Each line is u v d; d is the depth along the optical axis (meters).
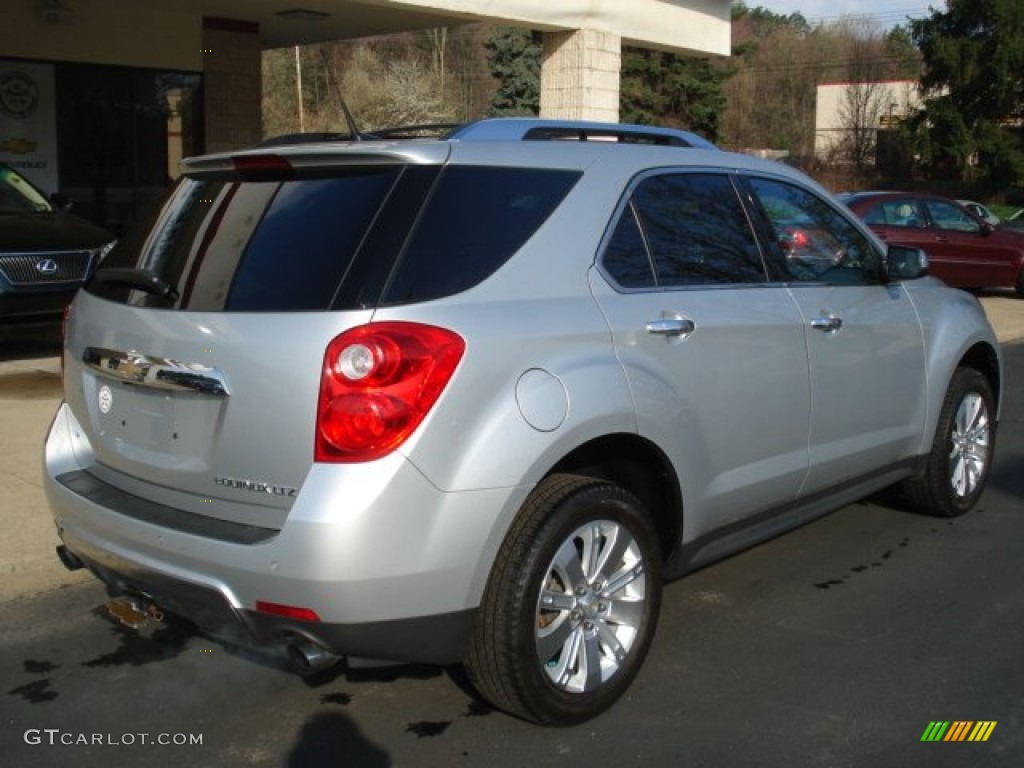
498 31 47.72
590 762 3.34
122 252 3.87
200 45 14.83
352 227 3.22
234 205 3.54
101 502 3.47
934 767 3.33
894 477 5.23
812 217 4.73
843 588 4.81
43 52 13.52
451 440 3.06
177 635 4.07
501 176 3.49
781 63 71.25
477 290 3.27
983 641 4.26
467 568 3.12
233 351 3.14
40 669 4.01
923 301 5.30
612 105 12.81
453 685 3.87
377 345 2.99
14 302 8.63
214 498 3.23
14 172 10.49
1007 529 5.64
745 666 4.02
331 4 12.56
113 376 3.51
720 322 3.95
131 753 3.42
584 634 3.50
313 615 2.97
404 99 47.34
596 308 3.55
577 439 3.34
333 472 2.96
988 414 5.84
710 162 4.28
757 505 4.24
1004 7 41.66
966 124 44.09
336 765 3.34
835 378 4.56
